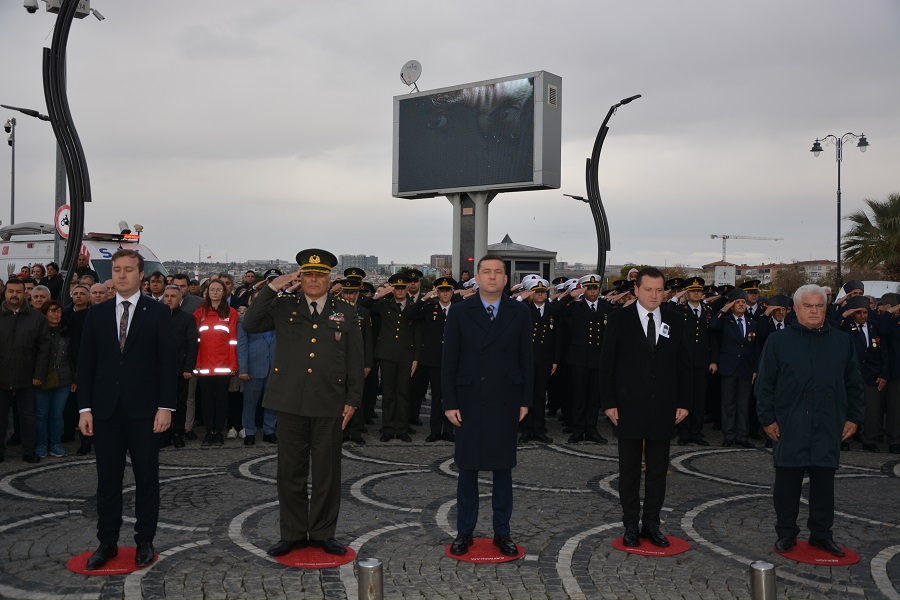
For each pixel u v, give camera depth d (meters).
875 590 5.07
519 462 8.97
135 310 5.45
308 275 5.70
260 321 5.75
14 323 8.55
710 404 12.31
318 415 5.58
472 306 5.87
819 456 5.68
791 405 5.78
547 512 6.82
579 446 10.08
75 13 12.66
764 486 7.92
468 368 5.76
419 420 11.91
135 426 5.40
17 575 5.18
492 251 27.11
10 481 7.80
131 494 7.22
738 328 10.35
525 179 25.20
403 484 7.79
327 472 5.65
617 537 6.12
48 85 11.48
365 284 12.41
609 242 20.62
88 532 6.12
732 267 28.19
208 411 9.80
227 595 4.86
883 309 10.73
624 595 4.95
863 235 31.06
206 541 5.90
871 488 7.93
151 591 4.92
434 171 27.44
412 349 10.41
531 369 5.89
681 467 8.86
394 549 5.79
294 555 5.59
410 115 28.08
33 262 18.62
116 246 18.19
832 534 5.94
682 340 5.98
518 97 25.38
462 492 5.79
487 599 4.86
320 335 5.67
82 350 5.45
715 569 5.43
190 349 9.52
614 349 6.02
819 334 5.83
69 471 8.26
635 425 5.87
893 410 10.03
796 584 5.16
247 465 8.58
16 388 8.52
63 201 17.50
